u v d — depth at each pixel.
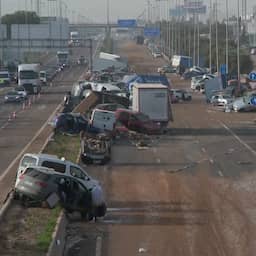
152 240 46.88
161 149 93.12
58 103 164.50
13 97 167.50
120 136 104.06
